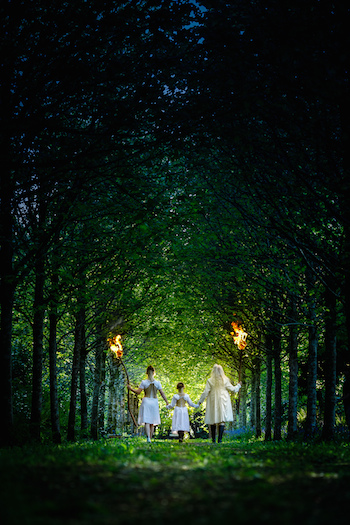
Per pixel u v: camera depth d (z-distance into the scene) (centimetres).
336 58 866
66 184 1303
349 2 872
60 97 1035
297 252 1430
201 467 668
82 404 2367
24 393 1952
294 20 907
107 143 1076
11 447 1259
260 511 414
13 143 1114
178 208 1686
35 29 968
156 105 1058
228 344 2859
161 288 2244
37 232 1307
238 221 1642
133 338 3003
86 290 1655
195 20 1038
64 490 498
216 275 1988
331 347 1512
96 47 1034
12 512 405
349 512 411
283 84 988
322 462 793
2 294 1334
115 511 414
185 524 370
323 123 1028
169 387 4544
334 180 1128
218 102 1066
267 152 1155
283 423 3005
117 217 1453
